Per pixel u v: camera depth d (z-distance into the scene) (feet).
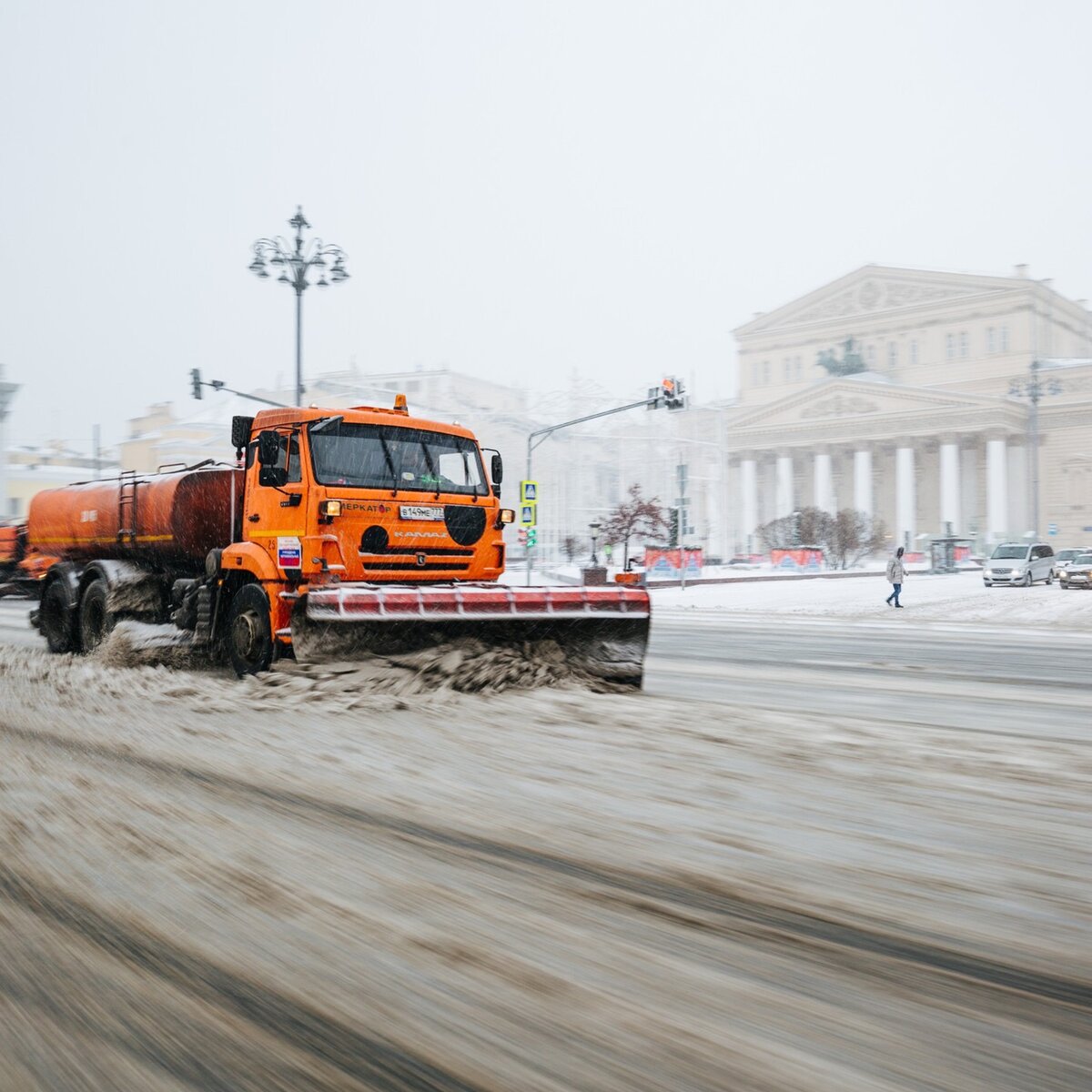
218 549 34.55
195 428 319.68
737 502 384.06
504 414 272.10
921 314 356.38
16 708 27.12
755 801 17.88
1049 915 12.31
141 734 23.48
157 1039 9.07
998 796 18.43
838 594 123.65
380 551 31.83
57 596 42.37
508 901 12.62
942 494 339.57
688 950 11.09
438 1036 9.12
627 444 314.55
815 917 12.15
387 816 16.57
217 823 16.10
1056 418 325.83
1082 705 31.48
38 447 333.62
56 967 10.59
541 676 30.94
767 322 391.65
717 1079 8.37
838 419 342.44
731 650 52.90
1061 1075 8.47
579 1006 9.71
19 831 15.55
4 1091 8.24
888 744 23.43
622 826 16.08
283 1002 9.78
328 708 26.73
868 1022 9.42
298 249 96.78
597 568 129.49
